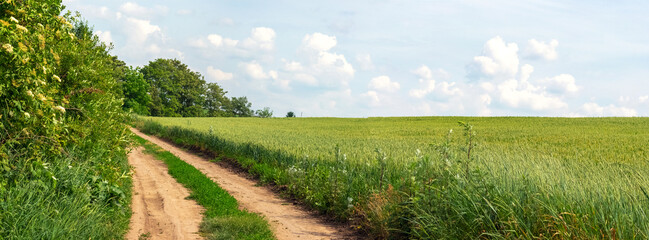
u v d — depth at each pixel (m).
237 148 23.36
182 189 13.65
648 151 21.27
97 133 9.25
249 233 8.34
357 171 12.96
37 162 6.09
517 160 9.49
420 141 29.86
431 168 7.89
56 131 6.93
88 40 11.05
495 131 39.00
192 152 28.19
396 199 8.22
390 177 11.19
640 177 7.37
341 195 10.50
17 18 5.70
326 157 17.34
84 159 8.35
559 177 7.04
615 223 5.10
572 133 35.50
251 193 13.92
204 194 12.26
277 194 13.93
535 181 6.83
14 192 5.70
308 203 11.98
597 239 4.92
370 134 39.91
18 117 5.77
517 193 6.46
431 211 7.06
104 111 10.16
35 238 5.26
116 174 8.70
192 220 9.42
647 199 5.65
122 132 11.02
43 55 5.96
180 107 99.12
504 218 6.13
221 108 114.06
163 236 7.95
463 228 6.56
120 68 66.44
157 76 93.19
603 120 54.66
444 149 7.85
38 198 5.84
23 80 5.60
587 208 5.51
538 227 5.81
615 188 6.40
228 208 10.65
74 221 6.02
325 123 65.06
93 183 7.72
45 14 6.15
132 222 8.77
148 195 12.34
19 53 5.33
